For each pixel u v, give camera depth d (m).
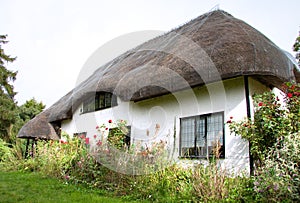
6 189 7.20
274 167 5.37
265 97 7.16
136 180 6.82
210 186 5.55
